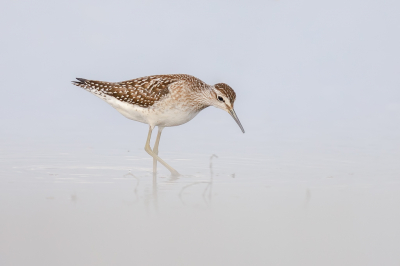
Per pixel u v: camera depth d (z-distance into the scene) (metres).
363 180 13.46
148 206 11.37
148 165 15.30
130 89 15.28
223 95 15.33
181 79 15.43
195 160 15.80
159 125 15.81
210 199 11.92
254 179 13.71
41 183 13.05
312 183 13.23
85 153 16.36
